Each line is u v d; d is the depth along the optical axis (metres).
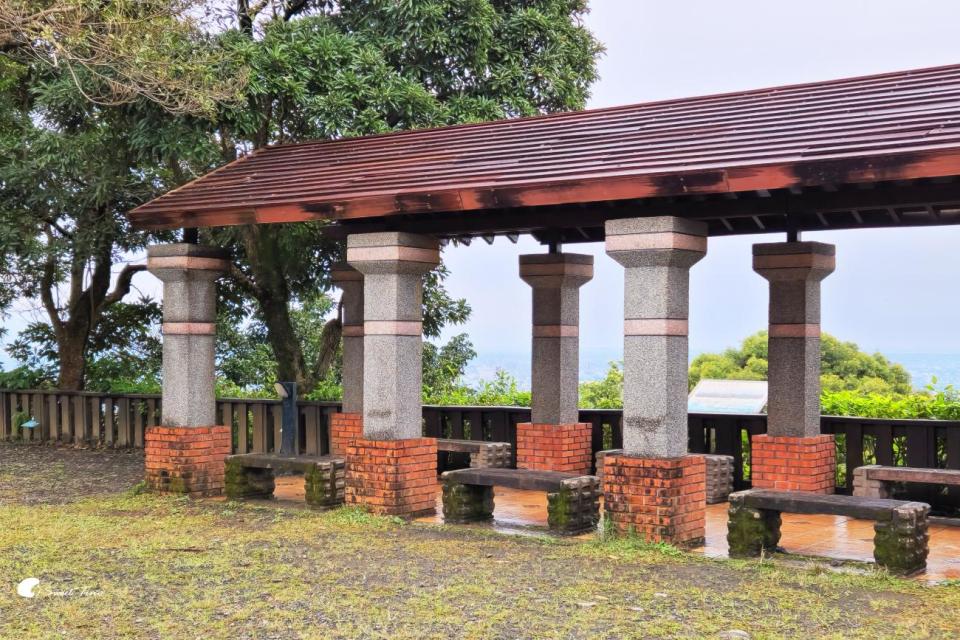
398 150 11.50
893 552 7.74
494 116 15.99
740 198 9.02
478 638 6.07
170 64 12.89
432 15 15.55
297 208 10.34
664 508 8.69
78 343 19.22
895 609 6.69
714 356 24.36
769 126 8.92
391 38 15.88
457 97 15.98
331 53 14.85
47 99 14.45
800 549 8.80
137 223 11.57
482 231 10.45
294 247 16.36
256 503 11.30
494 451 12.79
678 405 8.91
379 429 10.36
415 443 10.40
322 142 12.69
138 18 13.05
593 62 18.08
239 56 14.18
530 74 16.78
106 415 17.56
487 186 9.16
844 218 10.75
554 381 12.73
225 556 8.41
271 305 17.11
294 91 14.36
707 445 12.55
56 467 15.03
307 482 10.95
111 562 8.19
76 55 12.68
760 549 8.41
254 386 21.02
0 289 19.09
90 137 15.35
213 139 14.78
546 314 12.80
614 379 17.89
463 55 16.14
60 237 17.20
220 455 12.08
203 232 17.03
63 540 9.11
